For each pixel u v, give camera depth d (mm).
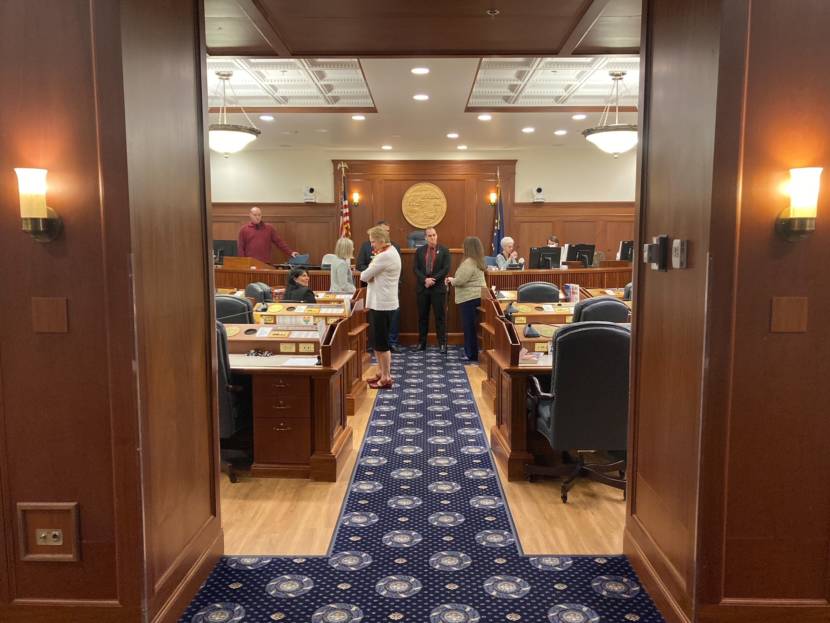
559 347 3068
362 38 3475
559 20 3215
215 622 2248
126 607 2061
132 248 1955
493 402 5180
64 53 1928
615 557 2723
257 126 8992
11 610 2102
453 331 8312
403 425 4688
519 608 2334
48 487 2072
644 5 2498
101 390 2031
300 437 3605
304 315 4816
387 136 9820
